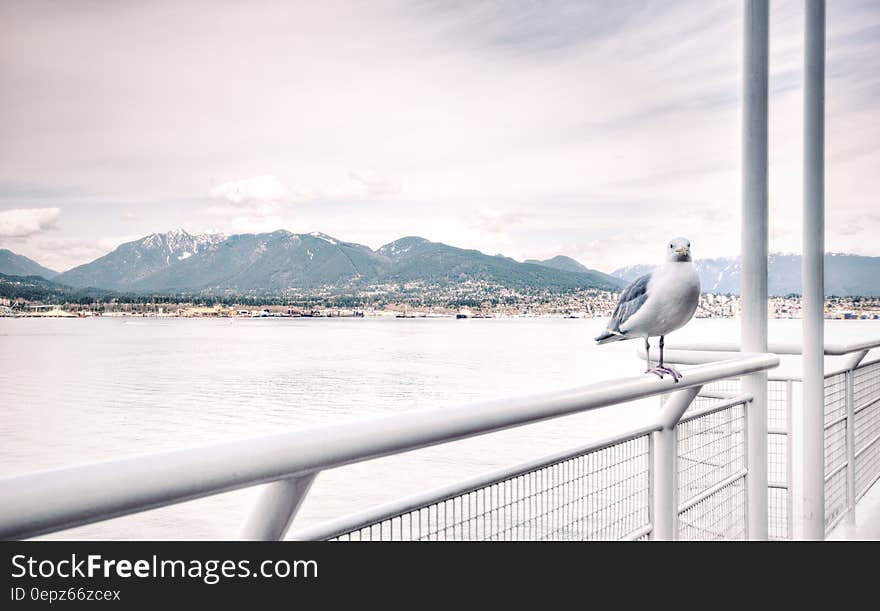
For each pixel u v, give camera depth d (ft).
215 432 164.86
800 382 11.32
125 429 171.53
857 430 13.62
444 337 509.76
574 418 155.43
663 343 7.22
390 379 247.29
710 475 8.35
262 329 649.61
